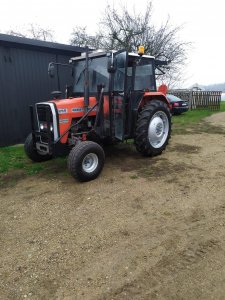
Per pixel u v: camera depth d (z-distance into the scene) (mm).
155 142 5820
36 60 7766
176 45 16016
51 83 8242
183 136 7992
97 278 2467
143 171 4984
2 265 2680
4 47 7027
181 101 12719
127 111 5359
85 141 4562
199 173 4828
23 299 2275
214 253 2744
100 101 4801
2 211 3725
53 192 4242
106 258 2721
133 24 15312
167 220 3359
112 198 3965
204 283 2373
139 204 3771
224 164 5281
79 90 5469
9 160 5859
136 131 5477
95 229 3215
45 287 2389
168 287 2342
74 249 2875
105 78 4969
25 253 2842
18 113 7602
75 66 5605
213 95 16266
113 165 5324
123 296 2264
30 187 4473
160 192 4109
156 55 15258
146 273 2504
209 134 8258
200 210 3572
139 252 2791
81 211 3637
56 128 4613
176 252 2773
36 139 5141
